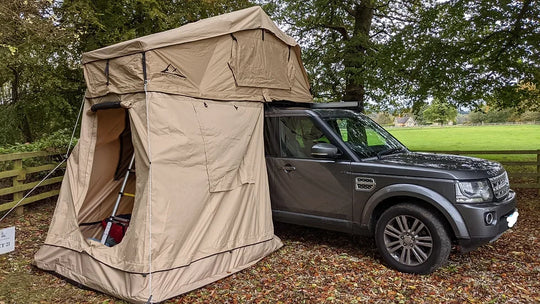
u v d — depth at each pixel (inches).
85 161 165.5
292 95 216.1
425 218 144.9
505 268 154.6
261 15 189.8
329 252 176.4
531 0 310.7
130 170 173.8
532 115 1951.3
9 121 356.5
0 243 148.7
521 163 307.7
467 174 143.3
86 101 168.7
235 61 173.2
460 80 358.6
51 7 293.1
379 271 152.9
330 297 130.8
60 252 152.7
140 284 126.3
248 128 174.1
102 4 345.1
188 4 377.7
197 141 150.3
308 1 479.5
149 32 368.5
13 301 129.3
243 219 164.1
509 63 337.4
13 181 229.5
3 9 244.7
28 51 287.1
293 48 220.5
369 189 157.8
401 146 200.4
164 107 143.5
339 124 184.9
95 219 183.3
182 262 136.8
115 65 151.2
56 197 280.8
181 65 151.9
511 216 150.7
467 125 2030.0
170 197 138.6
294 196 179.5
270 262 165.3
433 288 136.6
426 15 366.3
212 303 127.9
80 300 130.6
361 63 439.8
